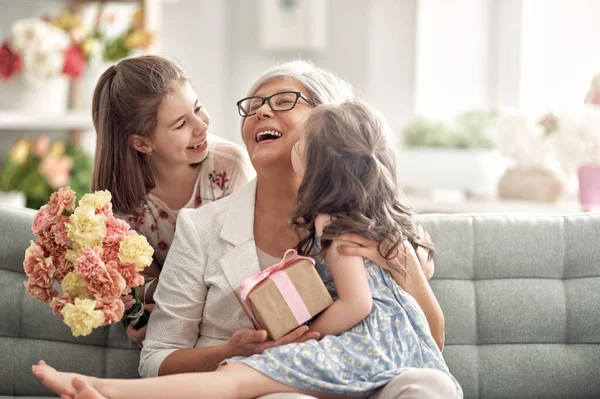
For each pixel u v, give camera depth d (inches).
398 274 90.4
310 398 79.0
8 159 165.2
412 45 204.4
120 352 101.7
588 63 186.7
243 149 108.6
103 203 87.0
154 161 103.7
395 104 206.8
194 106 101.6
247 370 81.7
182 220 95.1
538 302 103.8
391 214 89.5
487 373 101.7
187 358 87.7
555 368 102.0
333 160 87.5
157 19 180.2
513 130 161.5
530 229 106.4
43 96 161.6
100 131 103.0
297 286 85.2
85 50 166.2
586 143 147.3
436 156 177.3
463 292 103.8
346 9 214.5
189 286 92.3
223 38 226.4
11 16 171.5
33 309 100.3
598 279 105.3
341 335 86.1
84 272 82.3
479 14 201.2
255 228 94.7
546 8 193.0
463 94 203.5
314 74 96.3
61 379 78.7
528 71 196.5
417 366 86.6
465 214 108.0
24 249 101.6
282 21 219.6
